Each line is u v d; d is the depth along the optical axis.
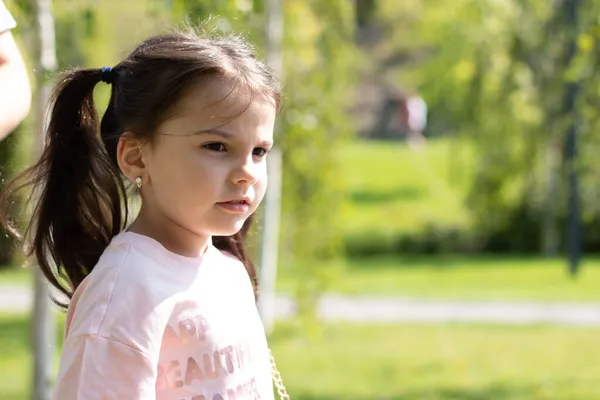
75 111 2.77
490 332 13.34
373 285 17.61
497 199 21.00
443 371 10.87
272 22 9.30
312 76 10.63
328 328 13.59
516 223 21.62
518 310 15.04
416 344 12.50
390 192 30.56
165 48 2.53
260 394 2.66
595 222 20.64
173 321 2.47
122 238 2.53
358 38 36.94
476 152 19.98
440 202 27.73
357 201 28.73
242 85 2.49
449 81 19.69
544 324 13.92
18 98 2.43
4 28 2.46
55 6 7.71
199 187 2.48
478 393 9.80
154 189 2.56
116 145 2.65
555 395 9.69
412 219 24.81
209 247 2.72
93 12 8.26
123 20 10.58
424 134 43.34
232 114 2.47
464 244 22.08
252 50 2.68
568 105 11.19
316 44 11.29
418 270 19.64
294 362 11.34
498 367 11.09
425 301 15.92
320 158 11.02
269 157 11.01
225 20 6.51
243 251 3.06
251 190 2.54
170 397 2.46
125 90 2.56
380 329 13.58
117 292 2.42
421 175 33.84
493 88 18.66
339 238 11.43
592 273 18.58
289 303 15.10
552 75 17.02
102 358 2.36
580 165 10.17
